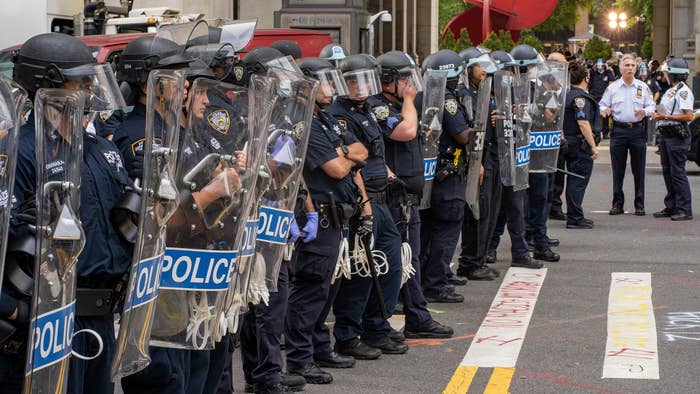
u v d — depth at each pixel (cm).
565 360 805
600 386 734
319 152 712
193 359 533
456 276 1116
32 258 408
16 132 376
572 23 5384
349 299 804
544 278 1145
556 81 1208
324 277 730
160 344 477
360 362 807
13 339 410
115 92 448
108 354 461
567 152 1485
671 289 1079
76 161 406
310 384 743
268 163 596
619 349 836
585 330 905
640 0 6656
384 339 830
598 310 985
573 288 1089
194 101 475
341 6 2266
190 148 474
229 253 488
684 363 793
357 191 755
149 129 439
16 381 416
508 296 1051
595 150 1478
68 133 401
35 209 406
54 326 400
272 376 690
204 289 482
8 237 406
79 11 1497
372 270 782
